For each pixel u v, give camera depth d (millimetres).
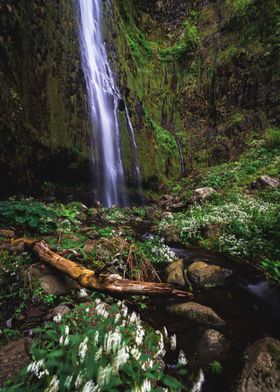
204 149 17578
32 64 9742
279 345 2994
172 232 8086
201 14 21578
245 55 17094
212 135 17703
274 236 6531
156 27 22750
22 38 9336
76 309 3182
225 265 6090
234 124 16672
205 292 4953
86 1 13812
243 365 2904
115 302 4031
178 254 6793
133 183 14195
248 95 16703
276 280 5336
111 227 8383
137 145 15094
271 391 2545
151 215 11281
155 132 17016
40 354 2234
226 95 17781
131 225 9453
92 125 12375
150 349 2898
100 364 2057
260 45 16734
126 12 19875
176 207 11695
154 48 20984
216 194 10750
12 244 4992
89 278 3865
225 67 18000
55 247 5102
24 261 4539
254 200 9102
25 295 3855
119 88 15180
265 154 14016
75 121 11484
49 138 10164
